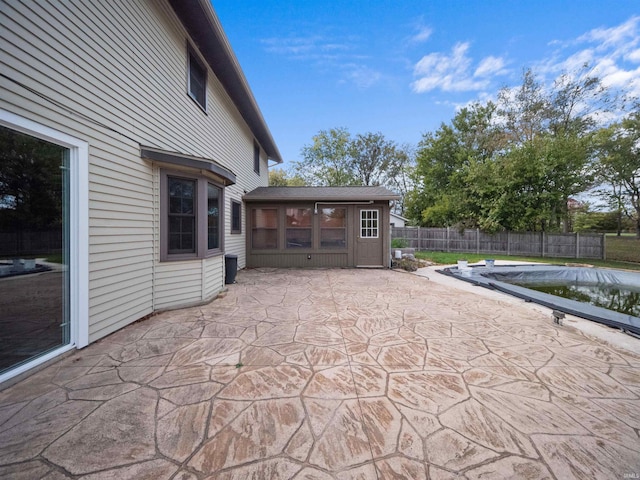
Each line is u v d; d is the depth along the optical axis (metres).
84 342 2.88
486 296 5.23
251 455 1.50
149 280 3.98
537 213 12.77
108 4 3.30
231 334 3.27
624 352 2.82
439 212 16.67
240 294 5.30
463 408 1.91
